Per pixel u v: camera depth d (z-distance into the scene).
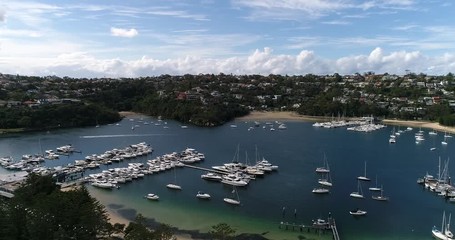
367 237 112.06
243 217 125.94
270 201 141.25
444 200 143.12
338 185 161.50
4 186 147.12
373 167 193.38
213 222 121.62
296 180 169.00
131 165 191.50
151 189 156.12
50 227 86.19
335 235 110.56
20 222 87.62
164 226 102.25
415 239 110.94
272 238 109.88
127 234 97.38
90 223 92.06
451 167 193.38
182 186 159.88
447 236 109.69
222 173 177.00
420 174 180.12
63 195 98.69
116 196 147.38
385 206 136.88
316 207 135.25
